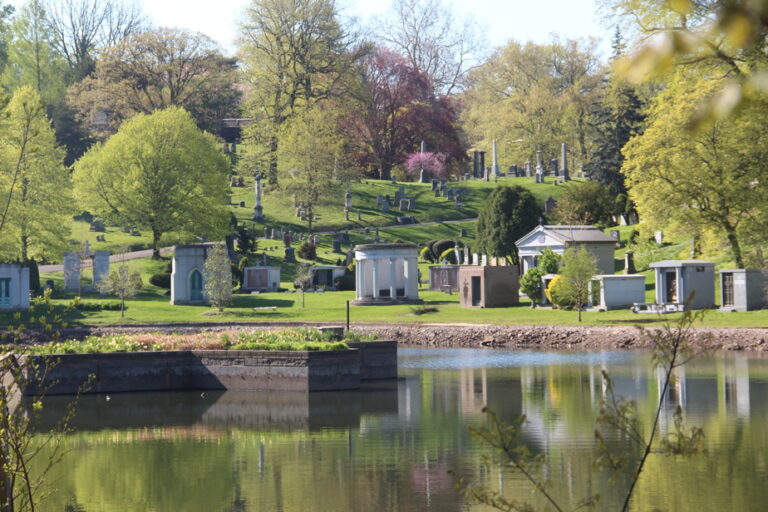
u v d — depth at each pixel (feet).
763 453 85.71
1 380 48.52
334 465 85.81
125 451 94.38
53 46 534.37
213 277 269.03
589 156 575.38
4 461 44.37
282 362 138.51
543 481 76.95
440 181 526.98
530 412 113.91
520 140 568.82
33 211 302.86
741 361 165.17
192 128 370.73
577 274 242.99
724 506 67.36
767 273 229.04
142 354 141.59
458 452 90.63
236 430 105.70
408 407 120.57
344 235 420.77
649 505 68.23
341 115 521.65
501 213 350.84
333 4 491.31
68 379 138.72
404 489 75.77
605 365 165.37
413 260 298.15
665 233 251.60
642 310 248.93
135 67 505.66
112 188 362.12
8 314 249.14
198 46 520.83
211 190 366.63
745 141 218.18
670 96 243.60
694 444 38.65
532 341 212.84
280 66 487.20
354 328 239.09
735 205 229.86
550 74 593.83
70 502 73.31
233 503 72.38
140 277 313.53
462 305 285.23
